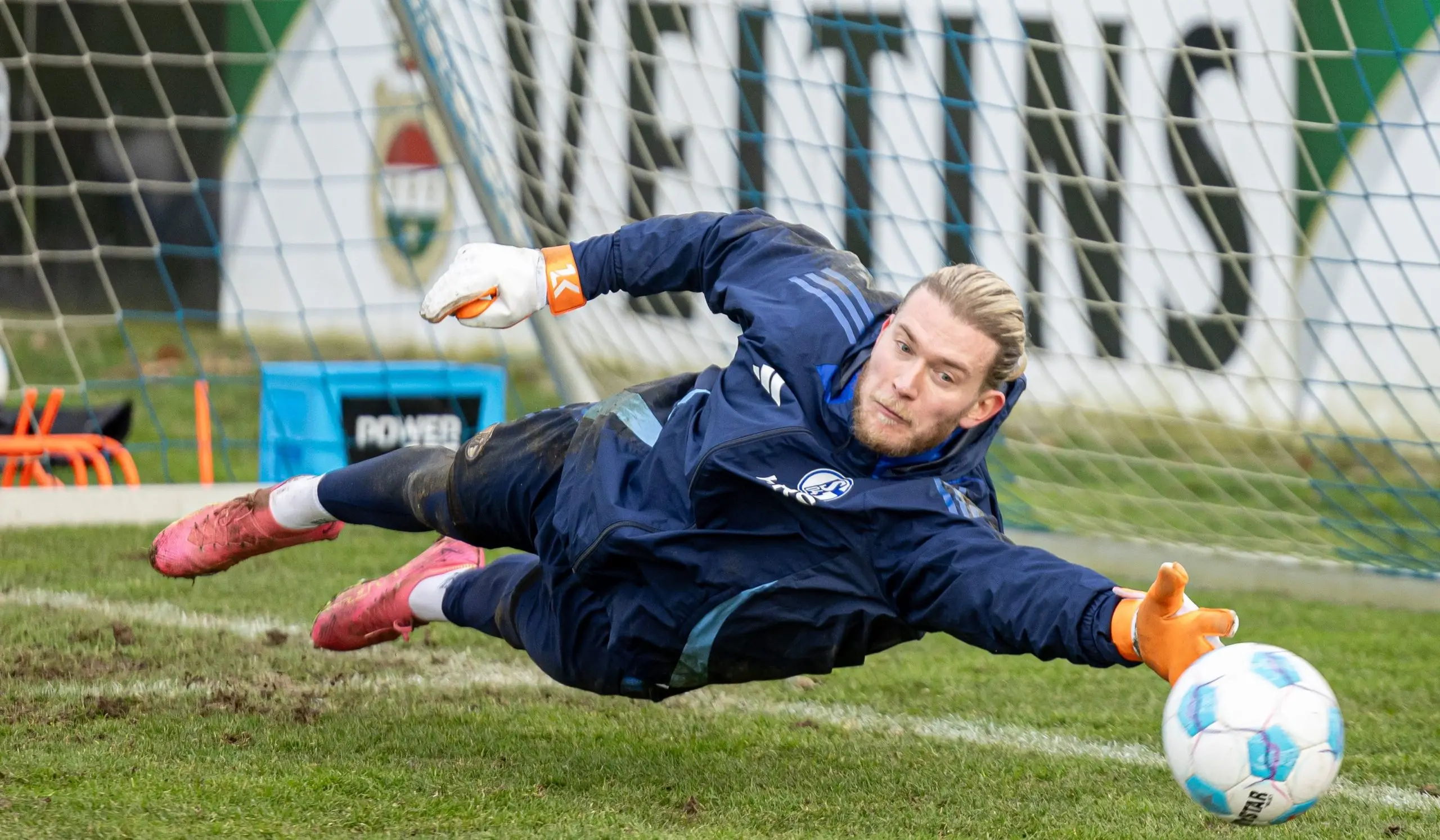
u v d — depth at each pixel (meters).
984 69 26.22
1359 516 23.28
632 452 9.12
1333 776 7.39
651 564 8.77
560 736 11.40
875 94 22.64
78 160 35.91
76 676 12.50
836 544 8.48
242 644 14.14
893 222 23.83
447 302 9.46
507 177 22.12
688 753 11.12
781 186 26.28
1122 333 25.95
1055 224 26.38
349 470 10.59
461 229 28.75
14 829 7.91
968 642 8.26
